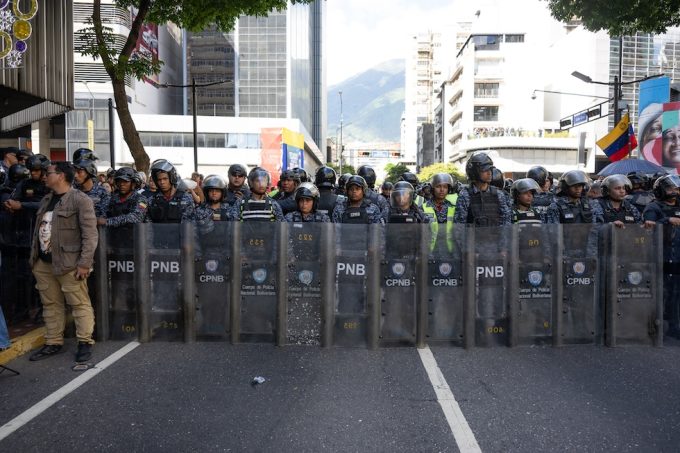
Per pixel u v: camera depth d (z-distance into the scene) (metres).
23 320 6.09
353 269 5.34
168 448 3.25
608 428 3.55
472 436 3.43
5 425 3.55
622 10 10.88
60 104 9.22
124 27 41.06
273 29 66.25
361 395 4.12
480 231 5.36
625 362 4.99
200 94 66.81
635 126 48.22
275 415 3.74
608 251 5.49
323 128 122.50
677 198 6.02
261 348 5.34
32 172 6.10
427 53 155.62
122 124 8.92
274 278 5.43
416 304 5.37
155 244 5.50
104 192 6.05
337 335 5.38
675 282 5.62
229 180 6.66
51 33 8.89
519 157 58.84
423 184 8.46
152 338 5.54
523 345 5.46
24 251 6.03
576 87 60.94
